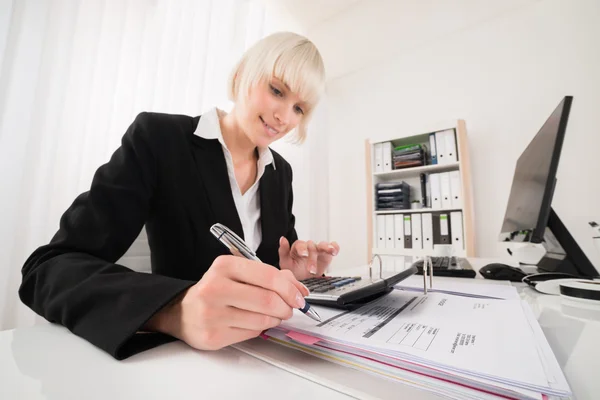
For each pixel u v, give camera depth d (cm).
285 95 69
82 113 111
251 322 24
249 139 75
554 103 176
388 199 208
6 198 91
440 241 182
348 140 267
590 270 66
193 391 18
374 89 255
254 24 197
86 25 113
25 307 95
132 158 57
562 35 177
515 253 136
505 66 195
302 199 235
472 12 197
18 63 95
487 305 36
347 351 23
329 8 206
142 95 131
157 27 136
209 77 161
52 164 103
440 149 191
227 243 32
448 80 218
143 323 25
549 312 38
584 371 22
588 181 159
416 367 20
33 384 19
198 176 63
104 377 20
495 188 189
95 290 29
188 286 27
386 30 217
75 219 45
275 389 19
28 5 97
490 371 18
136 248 74
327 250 63
